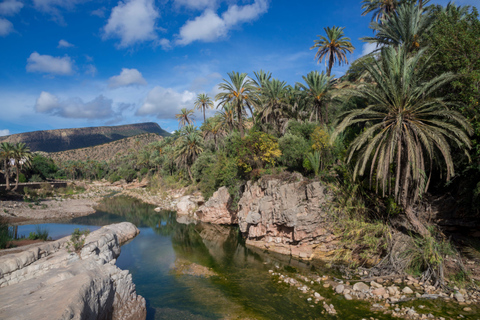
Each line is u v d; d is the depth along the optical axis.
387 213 16.61
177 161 57.31
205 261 19.53
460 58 14.47
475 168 13.63
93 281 9.45
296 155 24.08
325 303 12.00
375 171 16.33
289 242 20.16
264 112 34.88
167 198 54.41
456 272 12.56
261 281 15.24
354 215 17.47
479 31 14.63
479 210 14.11
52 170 107.56
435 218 16.09
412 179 14.58
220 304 12.85
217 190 33.88
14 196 53.59
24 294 8.88
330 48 33.91
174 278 16.58
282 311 11.77
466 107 13.75
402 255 14.44
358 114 14.41
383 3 31.22
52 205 48.00
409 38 21.66
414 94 13.98
